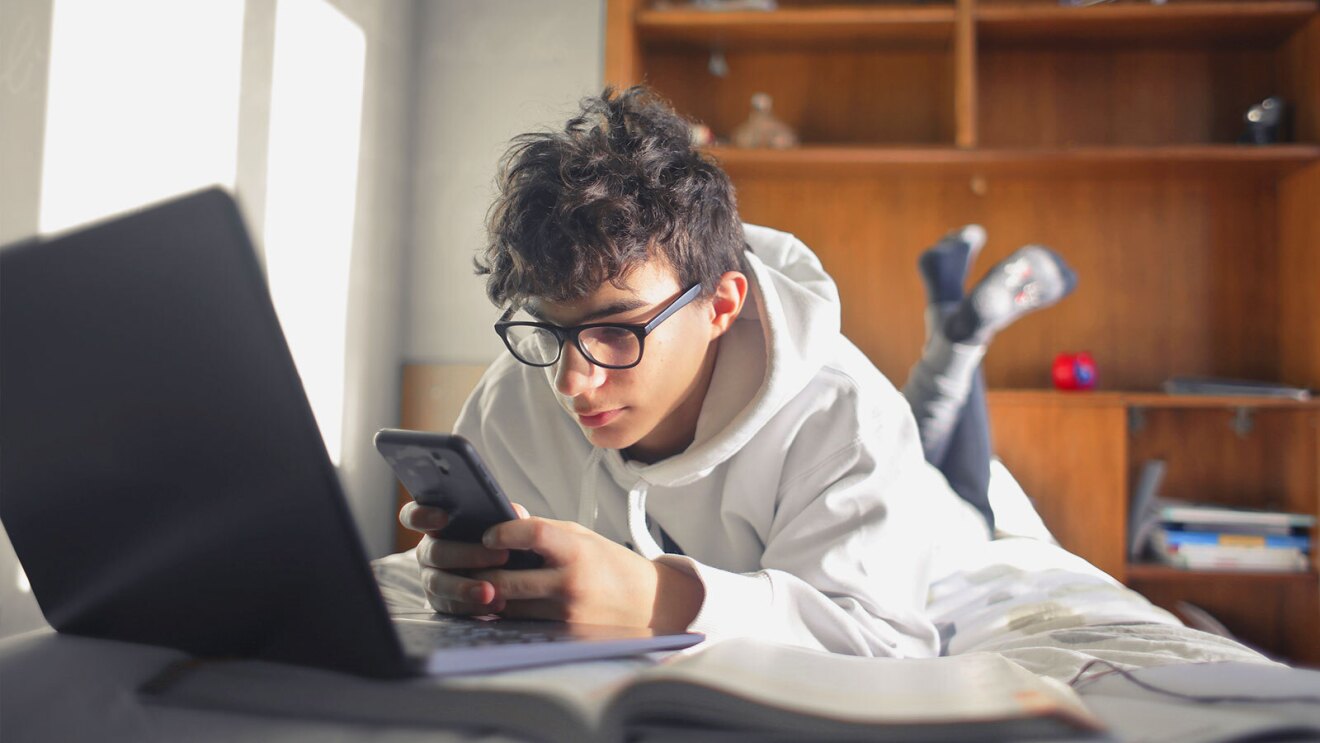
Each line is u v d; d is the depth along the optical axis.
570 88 2.73
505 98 2.76
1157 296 2.73
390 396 2.69
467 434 1.23
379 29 2.58
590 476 1.08
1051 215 2.76
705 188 0.94
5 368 0.47
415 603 0.94
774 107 2.85
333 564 0.42
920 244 2.78
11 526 0.53
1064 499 2.41
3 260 0.44
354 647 0.43
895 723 0.34
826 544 0.94
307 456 0.41
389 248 2.67
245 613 0.47
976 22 2.59
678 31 2.69
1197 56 2.75
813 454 1.03
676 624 0.70
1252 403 2.38
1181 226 2.73
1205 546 2.42
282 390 0.41
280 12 2.15
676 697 0.37
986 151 2.51
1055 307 2.76
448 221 2.77
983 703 0.37
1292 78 2.64
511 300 0.90
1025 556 1.43
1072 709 0.35
